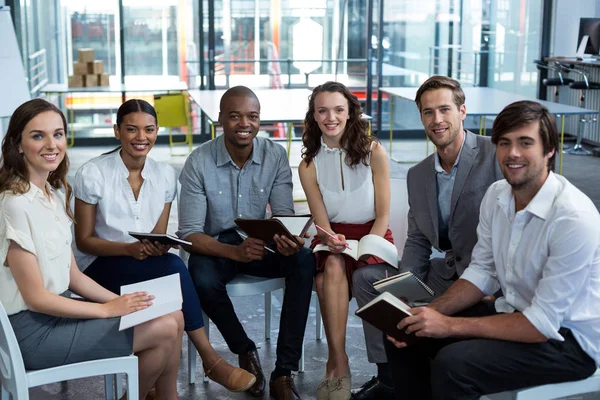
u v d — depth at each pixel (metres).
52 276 2.28
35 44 8.73
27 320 2.23
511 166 2.10
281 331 2.86
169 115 7.89
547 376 2.10
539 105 2.10
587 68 8.71
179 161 8.12
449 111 2.63
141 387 2.45
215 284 2.84
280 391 2.80
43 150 2.24
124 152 2.86
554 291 2.04
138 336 2.35
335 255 2.84
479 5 9.30
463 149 2.67
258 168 3.08
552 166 2.13
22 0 8.47
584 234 2.02
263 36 9.21
